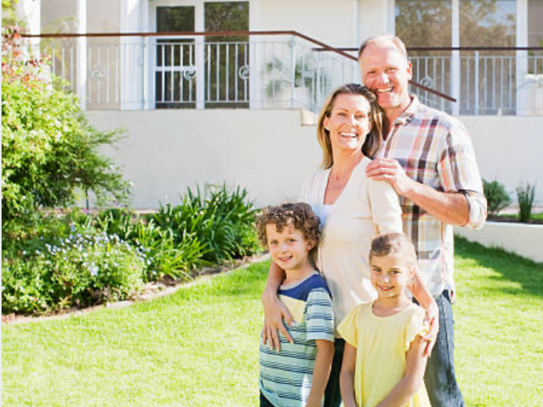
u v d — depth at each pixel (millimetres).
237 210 7703
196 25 11719
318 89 9977
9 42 7168
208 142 9305
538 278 6363
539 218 8172
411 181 2447
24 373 4082
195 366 4203
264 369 2639
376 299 2482
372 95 2605
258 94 11461
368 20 11648
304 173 9156
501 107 10617
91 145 7250
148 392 3834
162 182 9375
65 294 5488
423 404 2447
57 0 10469
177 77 11773
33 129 6324
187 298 5605
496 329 4859
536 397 3736
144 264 5992
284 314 2584
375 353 2389
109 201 8219
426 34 11750
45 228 6355
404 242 2367
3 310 5266
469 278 6262
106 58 10914
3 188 6121
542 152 9828
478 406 3643
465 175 2570
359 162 2572
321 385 2488
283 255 2598
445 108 11711
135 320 5062
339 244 2537
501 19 11617
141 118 9367
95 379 4016
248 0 11625
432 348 2549
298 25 11547
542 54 11438
